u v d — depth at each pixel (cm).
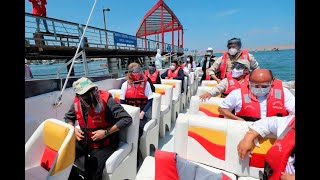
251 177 176
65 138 163
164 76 789
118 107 238
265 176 154
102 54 914
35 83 265
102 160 216
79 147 229
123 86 384
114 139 241
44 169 188
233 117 239
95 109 224
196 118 199
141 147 315
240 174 180
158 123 372
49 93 282
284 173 135
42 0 636
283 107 221
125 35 1171
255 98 232
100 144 226
